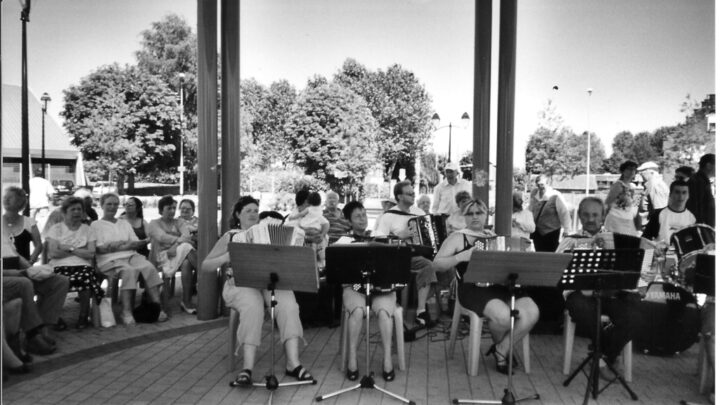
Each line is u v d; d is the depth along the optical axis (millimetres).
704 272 3979
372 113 30141
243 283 4117
